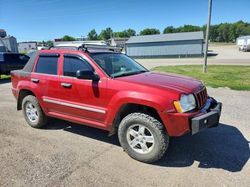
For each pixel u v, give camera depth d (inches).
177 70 684.7
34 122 209.9
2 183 128.1
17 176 134.6
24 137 191.3
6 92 384.2
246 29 4719.5
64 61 183.0
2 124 223.0
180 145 170.4
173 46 1702.8
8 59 531.5
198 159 151.0
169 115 135.9
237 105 269.0
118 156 157.4
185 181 128.0
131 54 1813.5
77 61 175.5
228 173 134.5
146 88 143.6
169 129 138.3
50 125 217.5
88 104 168.7
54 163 148.8
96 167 143.7
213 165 143.5
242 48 2055.9
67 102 180.5
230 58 1301.7
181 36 1748.3
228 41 4862.2
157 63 1120.8
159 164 146.5
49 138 188.7
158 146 142.3
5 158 155.9
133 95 145.1
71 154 160.7
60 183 127.4
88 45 195.2
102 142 179.9
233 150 161.6
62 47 196.5
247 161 146.9
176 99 135.6
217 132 191.6
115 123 159.9
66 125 217.2
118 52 207.0
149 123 142.6
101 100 161.0
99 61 171.2
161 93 138.8
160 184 125.9
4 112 263.0
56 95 187.3
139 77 164.4
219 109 154.9
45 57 197.3
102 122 166.2
